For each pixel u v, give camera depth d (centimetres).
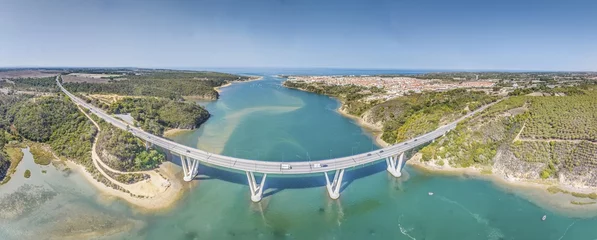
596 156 8156
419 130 11550
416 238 6309
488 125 10419
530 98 11962
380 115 15312
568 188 7944
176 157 9969
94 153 9562
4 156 9512
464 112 12175
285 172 7331
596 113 9556
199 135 13500
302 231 6544
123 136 9562
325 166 7688
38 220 6650
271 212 7169
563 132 9181
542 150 8881
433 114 12812
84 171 8856
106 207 7162
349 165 7738
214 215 6988
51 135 11250
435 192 8056
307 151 11212
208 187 8162
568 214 7000
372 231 6550
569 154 8550
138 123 12331
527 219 6862
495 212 7156
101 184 8119
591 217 6862
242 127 14862
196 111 15938
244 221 6806
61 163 9469
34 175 8706
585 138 8788
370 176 8981
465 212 7175
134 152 9069
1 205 7188
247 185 8325
